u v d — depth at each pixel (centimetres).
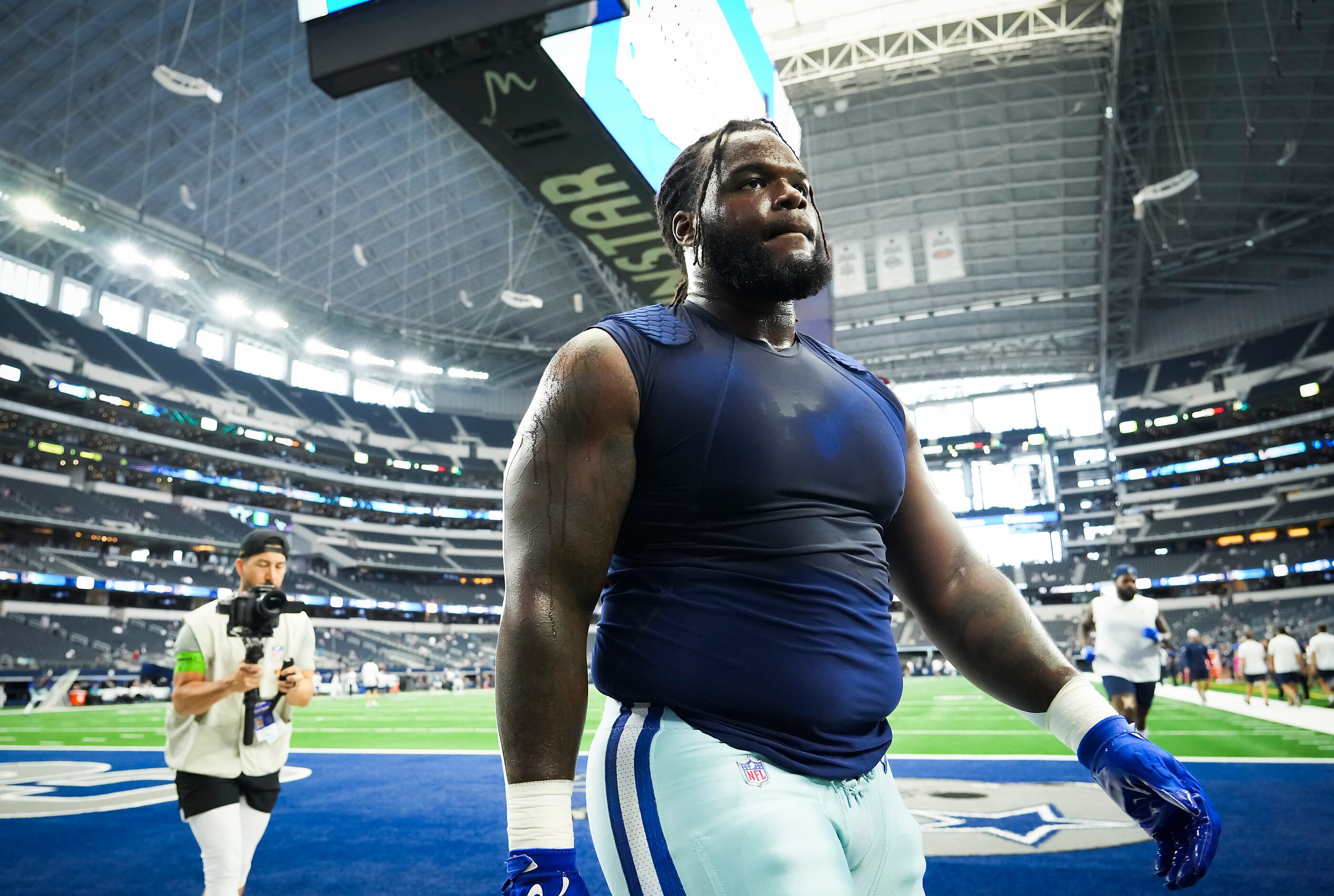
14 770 827
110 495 4028
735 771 86
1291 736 856
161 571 3909
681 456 95
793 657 91
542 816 82
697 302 114
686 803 85
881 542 106
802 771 88
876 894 92
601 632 100
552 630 87
